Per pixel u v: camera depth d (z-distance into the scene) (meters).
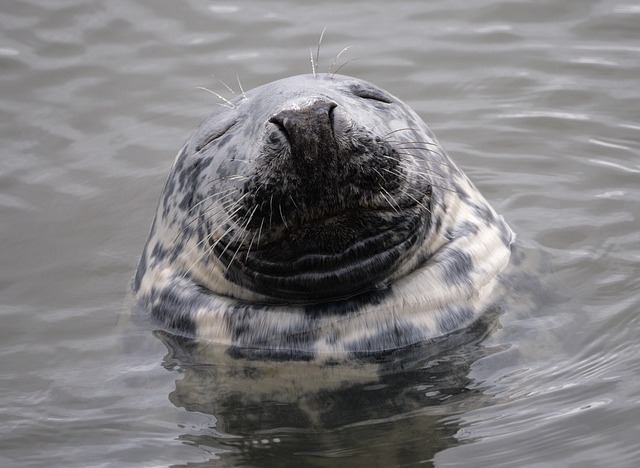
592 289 26.41
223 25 41.47
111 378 24.42
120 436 22.27
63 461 21.56
